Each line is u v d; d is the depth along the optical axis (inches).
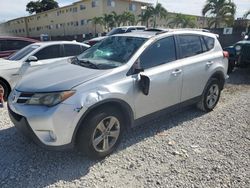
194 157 139.9
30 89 126.6
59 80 128.3
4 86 239.5
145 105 150.5
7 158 137.5
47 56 267.7
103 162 135.0
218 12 1053.8
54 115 116.6
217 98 212.2
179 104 175.6
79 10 1726.1
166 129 175.3
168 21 1712.6
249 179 121.0
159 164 133.3
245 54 347.3
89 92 124.0
